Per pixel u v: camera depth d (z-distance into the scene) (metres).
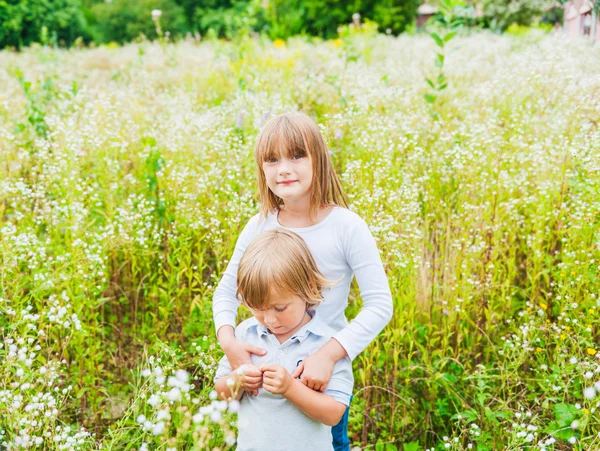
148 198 3.71
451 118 5.19
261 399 1.96
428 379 2.79
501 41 8.77
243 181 3.74
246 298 1.97
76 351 2.96
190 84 6.85
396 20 17.72
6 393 2.03
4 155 4.08
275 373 1.82
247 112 4.39
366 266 2.11
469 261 3.17
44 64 8.71
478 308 3.09
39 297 2.83
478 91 4.95
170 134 4.28
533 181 3.90
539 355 2.78
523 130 4.27
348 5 17.73
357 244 2.11
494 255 3.29
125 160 4.13
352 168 3.44
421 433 2.82
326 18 17.81
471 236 3.35
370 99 4.79
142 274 3.59
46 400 2.21
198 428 1.72
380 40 10.92
